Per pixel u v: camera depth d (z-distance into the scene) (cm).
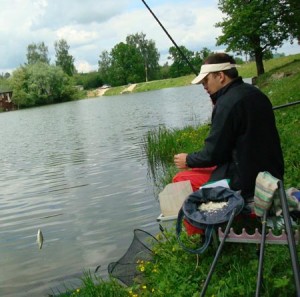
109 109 5034
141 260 536
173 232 513
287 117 1065
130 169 1340
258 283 334
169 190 491
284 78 2062
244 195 431
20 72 9544
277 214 390
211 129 443
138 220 820
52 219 922
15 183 1376
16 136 3105
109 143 2086
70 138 2573
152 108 4212
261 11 2962
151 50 12212
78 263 655
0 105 9388
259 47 3117
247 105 426
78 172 1428
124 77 12075
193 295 402
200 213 416
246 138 426
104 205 970
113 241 727
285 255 413
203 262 451
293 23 3020
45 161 1784
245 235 392
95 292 496
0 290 601
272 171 432
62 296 532
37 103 9538
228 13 3141
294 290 371
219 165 451
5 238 830
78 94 10119
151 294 450
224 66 448
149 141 1439
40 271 647
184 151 1300
